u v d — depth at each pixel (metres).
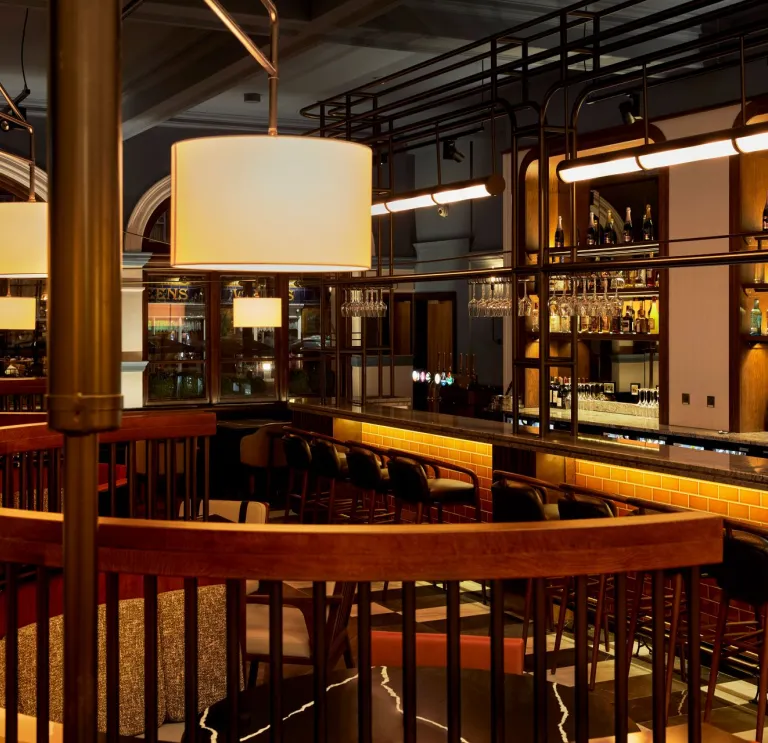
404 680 1.79
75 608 1.51
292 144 2.20
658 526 1.86
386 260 13.51
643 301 9.36
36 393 7.21
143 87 9.72
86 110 1.45
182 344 11.73
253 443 9.09
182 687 3.76
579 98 6.64
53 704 3.50
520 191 10.23
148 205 11.77
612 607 5.96
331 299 12.50
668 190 8.83
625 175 9.55
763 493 5.29
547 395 6.73
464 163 12.16
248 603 4.26
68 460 1.49
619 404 9.56
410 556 1.78
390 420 7.81
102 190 1.46
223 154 2.19
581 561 1.82
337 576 1.79
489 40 6.96
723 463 5.23
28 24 8.07
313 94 10.70
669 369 8.86
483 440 6.79
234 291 11.95
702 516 1.90
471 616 6.39
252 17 6.55
